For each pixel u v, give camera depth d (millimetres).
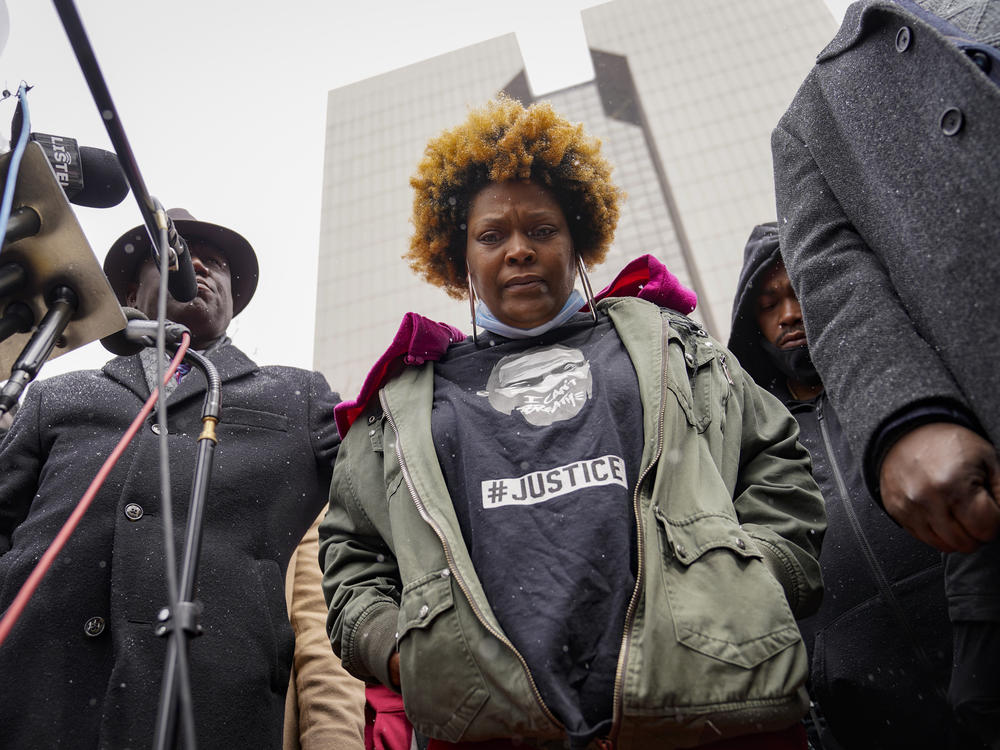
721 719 1158
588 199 2102
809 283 1305
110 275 2768
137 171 1418
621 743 1166
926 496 993
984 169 1018
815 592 1427
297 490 2111
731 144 46688
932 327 1082
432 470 1505
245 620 1808
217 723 1658
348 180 52281
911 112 1159
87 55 1300
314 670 2082
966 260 1022
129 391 2148
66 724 1616
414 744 1572
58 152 1446
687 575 1284
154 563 1787
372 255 48875
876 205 1216
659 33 51656
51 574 1763
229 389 2195
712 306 42562
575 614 1260
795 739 1292
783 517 1498
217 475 1970
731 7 51500
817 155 1394
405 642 1334
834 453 2008
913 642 1674
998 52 1111
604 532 1340
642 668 1177
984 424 993
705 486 1425
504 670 1232
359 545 1693
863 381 1109
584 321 1817
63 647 1693
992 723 1202
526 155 1958
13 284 1274
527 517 1381
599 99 50938
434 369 1778
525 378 1651
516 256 1801
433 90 54719
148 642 1691
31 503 2006
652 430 1449
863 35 1295
